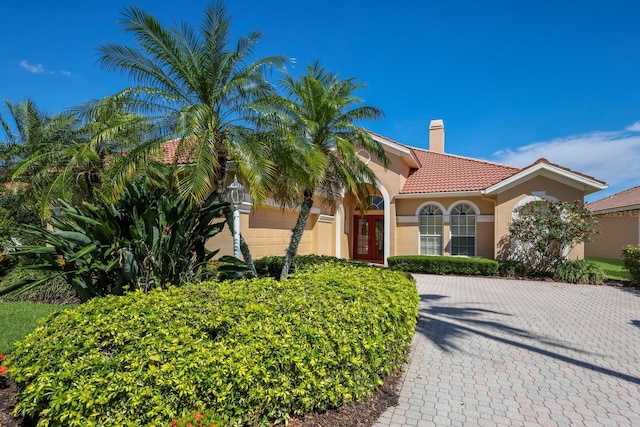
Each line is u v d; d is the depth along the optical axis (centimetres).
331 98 1093
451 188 1791
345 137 1101
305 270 913
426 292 1199
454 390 494
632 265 1381
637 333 755
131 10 742
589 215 1437
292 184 1014
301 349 357
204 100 852
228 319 378
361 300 491
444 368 570
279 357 340
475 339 712
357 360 397
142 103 813
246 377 309
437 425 406
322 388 366
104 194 800
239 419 310
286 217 1602
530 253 1516
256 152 813
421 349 655
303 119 940
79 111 866
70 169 1167
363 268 846
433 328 786
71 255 585
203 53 825
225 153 873
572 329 781
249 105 822
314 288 535
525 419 424
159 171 994
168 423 280
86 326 371
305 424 362
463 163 2041
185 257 707
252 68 831
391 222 1856
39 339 364
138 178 895
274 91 911
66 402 270
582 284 1363
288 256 1074
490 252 1720
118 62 788
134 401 275
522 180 1587
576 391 496
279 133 858
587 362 598
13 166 1451
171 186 857
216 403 302
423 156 2241
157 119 827
